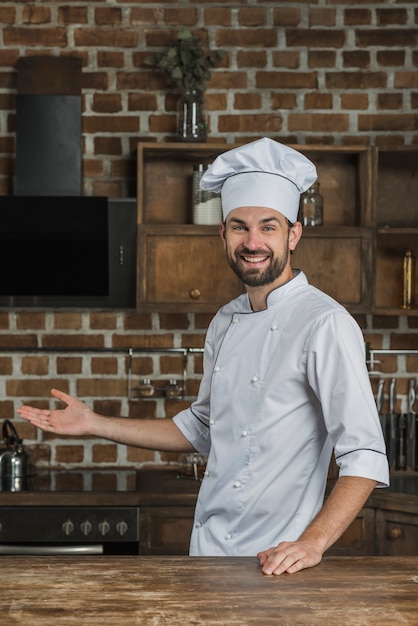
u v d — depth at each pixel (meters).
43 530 2.92
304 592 1.38
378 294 3.45
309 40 3.46
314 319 1.83
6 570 1.50
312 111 3.47
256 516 1.87
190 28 3.45
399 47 3.46
